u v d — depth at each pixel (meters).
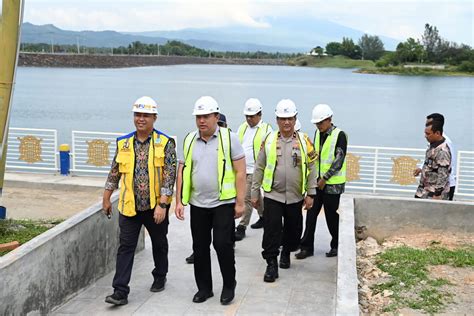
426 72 152.62
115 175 5.81
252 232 8.38
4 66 7.71
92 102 53.12
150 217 5.76
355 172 11.92
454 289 5.68
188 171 5.57
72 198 11.59
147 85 87.06
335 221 7.10
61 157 13.15
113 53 199.38
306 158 6.40
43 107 46.97
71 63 163.62
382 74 156.00
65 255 5.65
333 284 6.27
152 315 5.41
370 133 35.69
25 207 10.79
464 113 50.75
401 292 5.64
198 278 5.74
